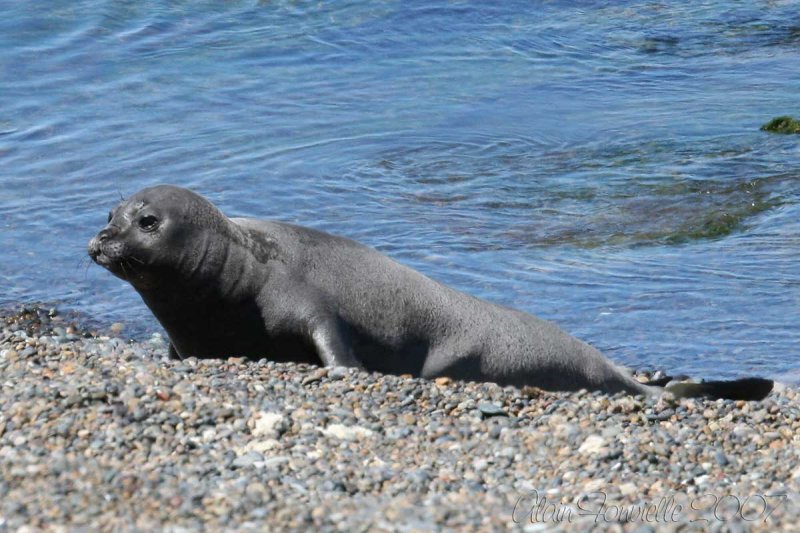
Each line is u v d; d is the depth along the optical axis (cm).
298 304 4656
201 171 8162
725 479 3509
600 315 5981
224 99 9694
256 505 3102
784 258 6719
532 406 4175
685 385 4794
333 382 4269
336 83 10281
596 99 10275
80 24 10912
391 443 3722
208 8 11575
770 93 10506
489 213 7556
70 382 3953
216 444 3581
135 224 4609
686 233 7181
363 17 11744
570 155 8762
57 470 3253
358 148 8744
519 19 12300
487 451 3688
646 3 13162
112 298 6272
